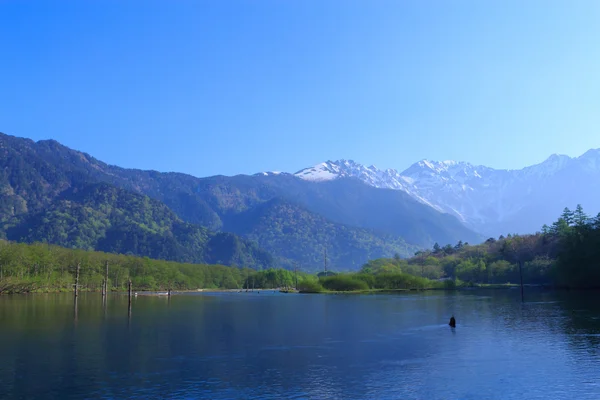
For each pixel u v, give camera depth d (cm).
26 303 16900
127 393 5188
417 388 5284
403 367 6253
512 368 6097
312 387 5372
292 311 14500
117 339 8588
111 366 6388
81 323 10931
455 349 7406
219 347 7781
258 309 15438
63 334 9162
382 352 7269
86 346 7862
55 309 14488
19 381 5647
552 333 8731
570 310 12788
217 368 6272
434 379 5634
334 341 8331
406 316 12400
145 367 6322
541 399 4862
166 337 8800
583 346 7444
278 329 9962
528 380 5528
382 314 13038
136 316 12656
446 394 5059
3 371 6116
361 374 5912
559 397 4912
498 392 5097
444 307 14862
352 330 9719
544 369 6016
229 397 5047
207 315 13112
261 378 5759
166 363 6556
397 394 5088
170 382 5594
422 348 7550
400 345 7844
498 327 9675
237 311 14550
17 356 7025
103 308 15175
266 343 8150
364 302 18412
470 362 6475
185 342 8256
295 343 8138
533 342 7850
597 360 6475
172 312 14100
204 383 5556
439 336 8725
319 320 11694
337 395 5084
